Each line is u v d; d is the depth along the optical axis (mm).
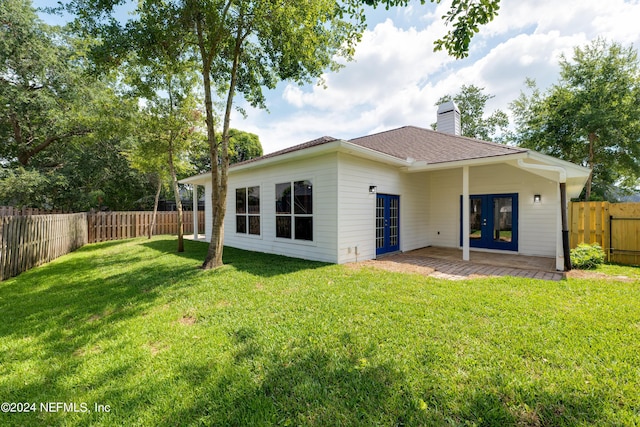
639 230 6805
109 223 13969
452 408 1902
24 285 5398
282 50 6352
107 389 2197
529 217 8531
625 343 2689
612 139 13953
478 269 6293
